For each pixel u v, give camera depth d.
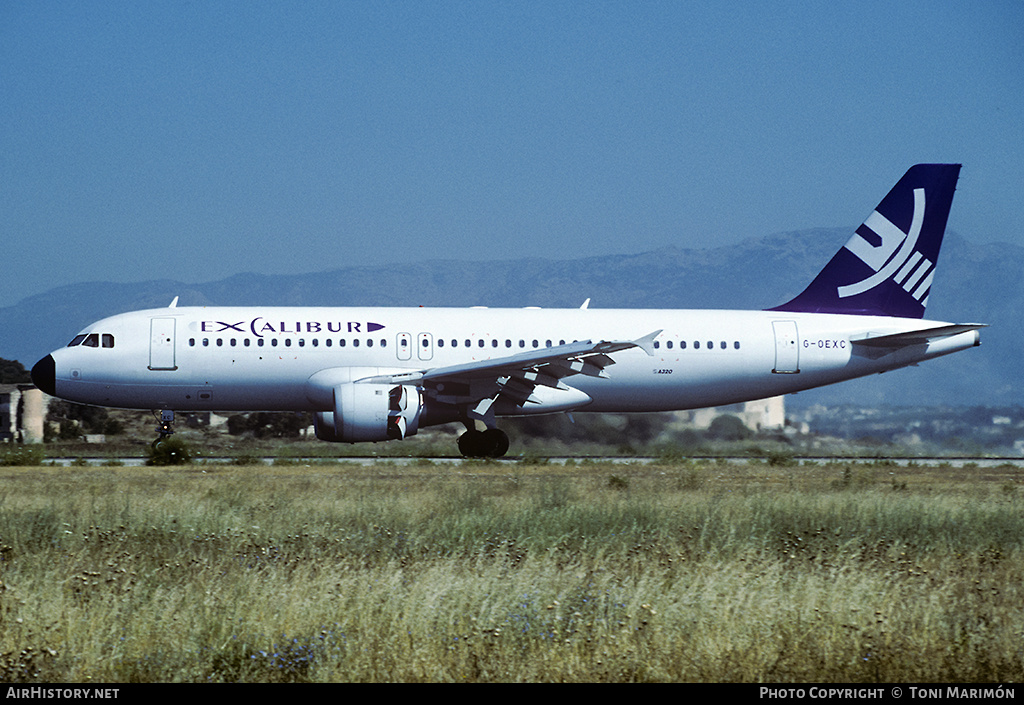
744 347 128.62
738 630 36.41
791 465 122.06
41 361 115.88
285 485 83.50
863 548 54.94
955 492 88.75
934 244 135.88
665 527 59.84
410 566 46.97
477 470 104.75
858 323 133.38
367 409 110.06
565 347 111.75
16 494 75.06
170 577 44.47
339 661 32.91
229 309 119.56
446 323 120.88
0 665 31.97
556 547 52.22
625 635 35.44
